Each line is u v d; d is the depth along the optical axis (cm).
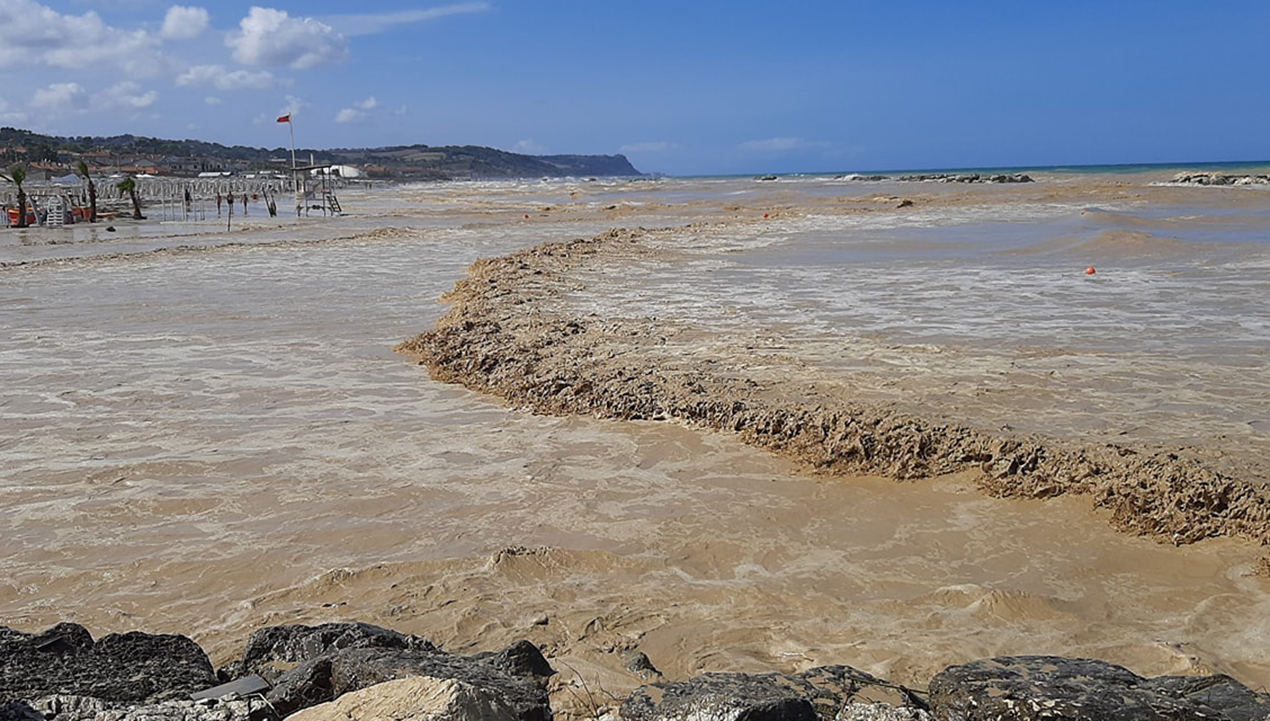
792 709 394
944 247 2488
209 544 719
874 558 689
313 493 819
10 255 2911
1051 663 430
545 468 874
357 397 1121
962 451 848
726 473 855
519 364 1202
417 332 1501
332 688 432
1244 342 1273
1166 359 1182
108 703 391
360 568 671
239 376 1223
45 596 641
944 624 593
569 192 9119
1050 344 1280
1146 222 3053
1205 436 879
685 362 1204
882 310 1566
